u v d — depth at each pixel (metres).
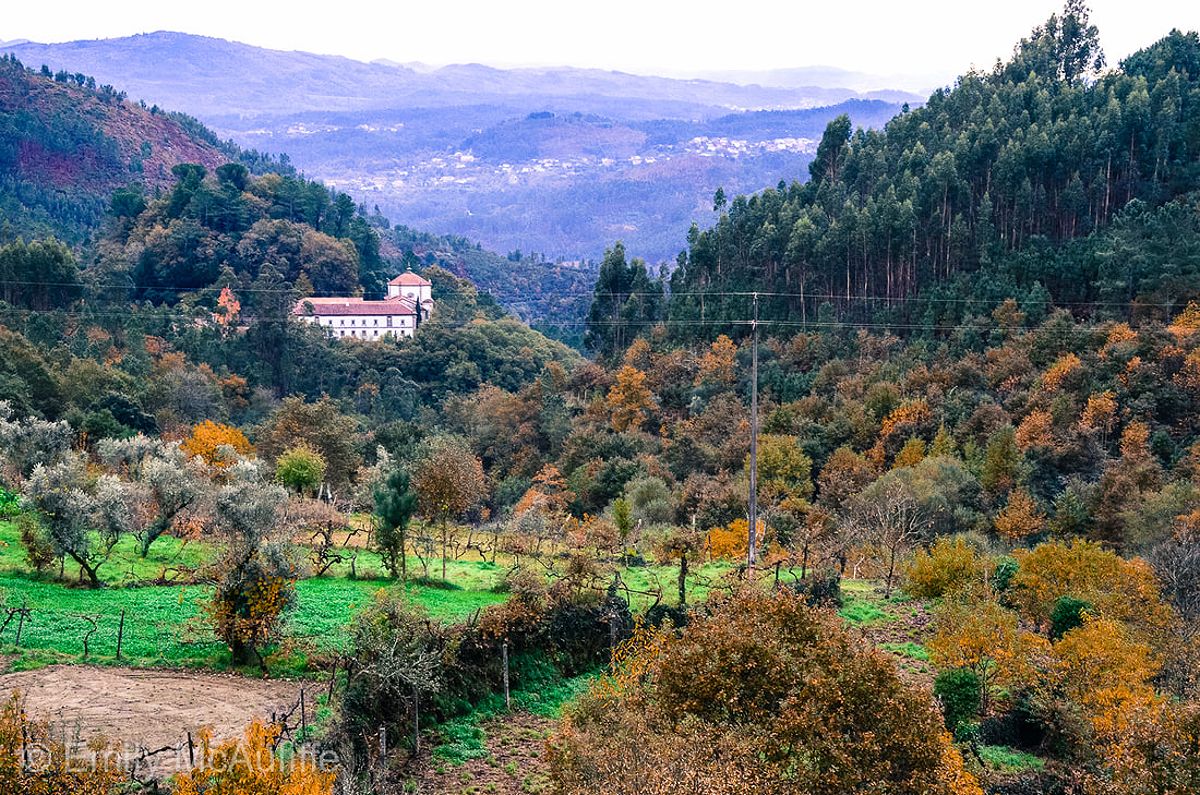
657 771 24.97
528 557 58.91
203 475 66.06
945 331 127.88
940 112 180.12
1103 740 37.16
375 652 36.94
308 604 46.28
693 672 30.59
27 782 24.05
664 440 116.81
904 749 28.06
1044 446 91.50
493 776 35.41
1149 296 117.31
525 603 44.66
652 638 40.06
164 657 38.69
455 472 60.28
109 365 124.44
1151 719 32.62
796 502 84.25
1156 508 71.94
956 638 42.75
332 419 95.06
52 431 65.88
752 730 28.50
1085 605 46.84
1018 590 51.75
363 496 74.88
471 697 40.16
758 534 69.25
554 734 34.38
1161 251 121.25
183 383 126.75
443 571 53.53
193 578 48.06
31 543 46.88
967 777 30.11
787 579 58.06
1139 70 176.25
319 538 60.75
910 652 49.59
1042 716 40.47
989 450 89.19
